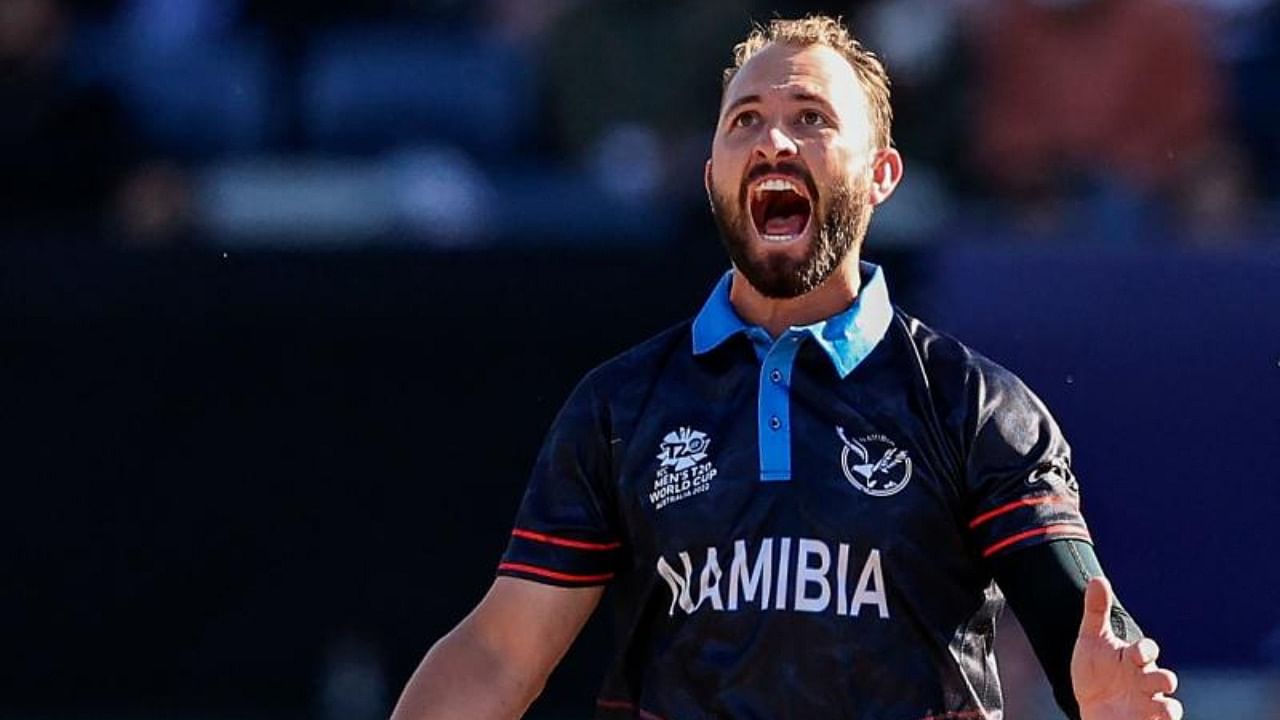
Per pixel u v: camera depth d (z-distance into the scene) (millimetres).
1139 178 32375
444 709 13062
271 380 26281
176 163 33156
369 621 26172
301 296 26344
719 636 12523
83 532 26281
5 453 26281
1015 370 25953
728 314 13133
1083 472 25562
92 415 26328
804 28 13344
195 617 26281
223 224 31156
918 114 33125
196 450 26250
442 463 26219
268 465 26281
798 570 12430
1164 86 32812
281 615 26219
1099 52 32812
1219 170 31859
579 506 13102
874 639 12375
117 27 36094
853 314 12953
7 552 26266
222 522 26281
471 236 30547
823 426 12672
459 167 33125
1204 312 25578
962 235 29156
